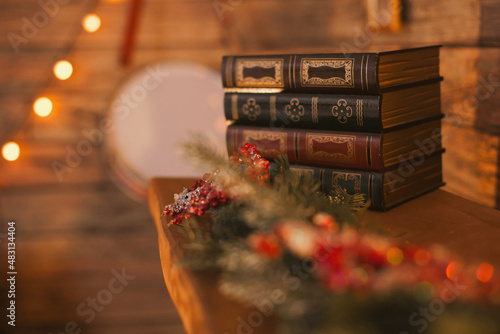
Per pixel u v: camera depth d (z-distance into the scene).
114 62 1.97
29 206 2.04
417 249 0.87
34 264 2.08
